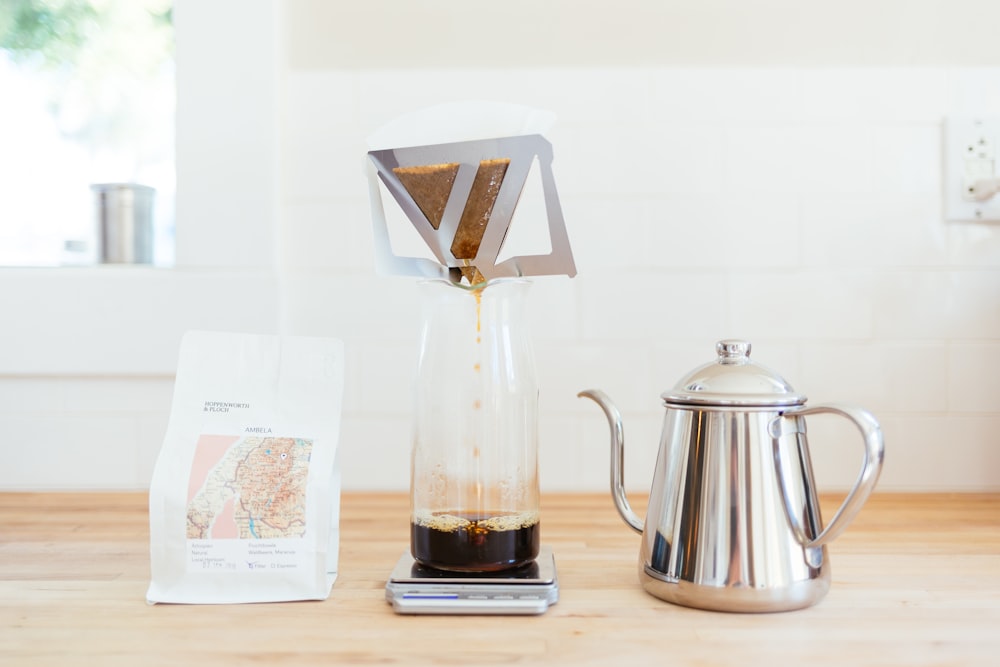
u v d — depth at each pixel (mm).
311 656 554
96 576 740
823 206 1113
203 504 669
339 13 1081
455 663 541
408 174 672
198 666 537
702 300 1116
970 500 1063
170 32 1237
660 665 535
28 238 1241
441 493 689
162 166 1243
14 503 1047
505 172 664
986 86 1109
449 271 719
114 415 1107
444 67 1123
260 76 1093
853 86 1111
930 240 1112
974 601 662
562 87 1118
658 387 1117
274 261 1101
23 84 1245
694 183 1115
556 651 560
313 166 1126
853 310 1114
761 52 1104
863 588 695
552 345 1122
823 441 1115
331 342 724
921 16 1062
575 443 1122
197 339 703
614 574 742
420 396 701
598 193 1117
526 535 684
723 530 632
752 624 611
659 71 1114
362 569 764
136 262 1146
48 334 1085
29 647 570
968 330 1110
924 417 1110
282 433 695
